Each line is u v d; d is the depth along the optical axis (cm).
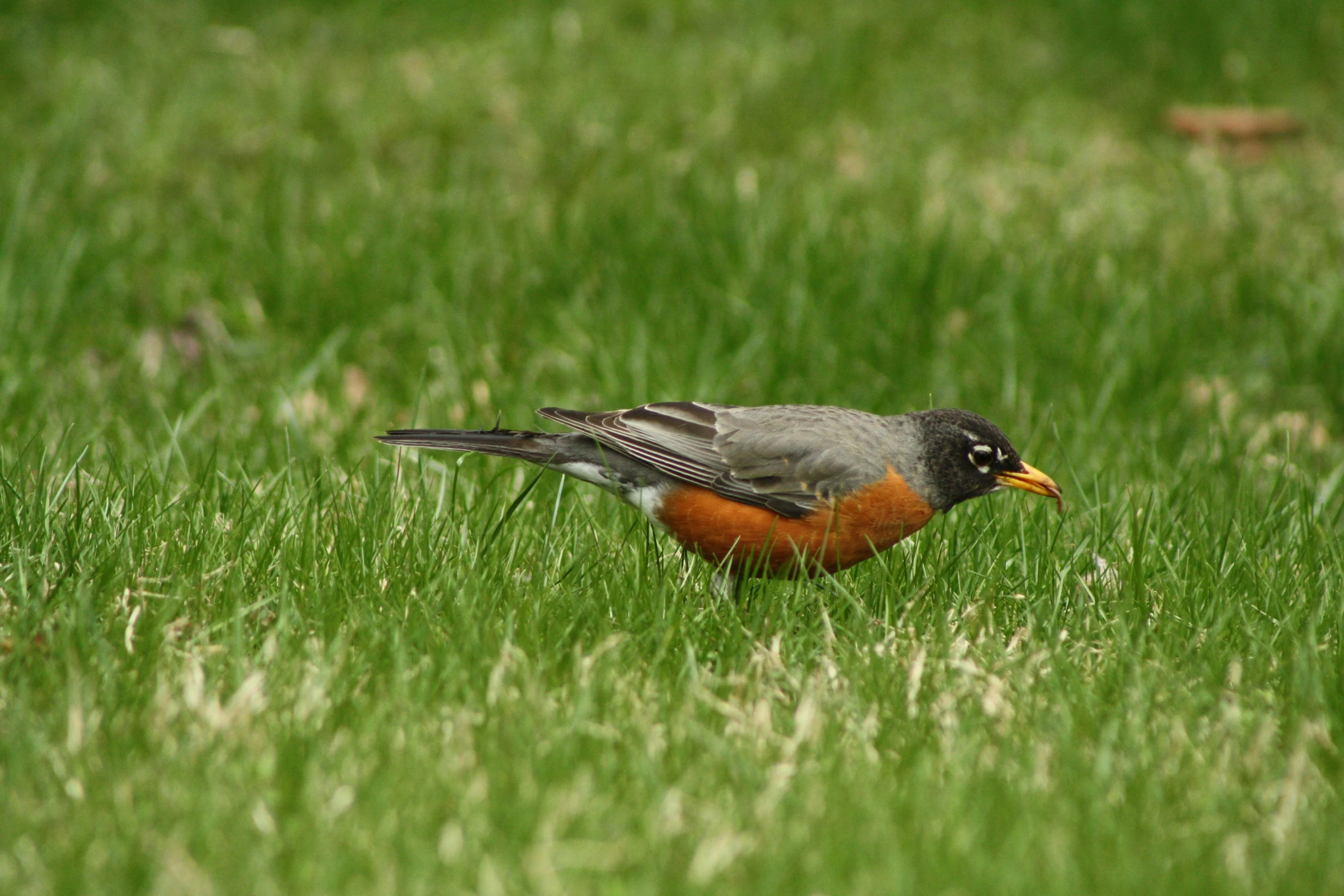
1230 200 1616
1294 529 937
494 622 755
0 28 1955
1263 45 2078
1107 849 571
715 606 817
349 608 769
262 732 639
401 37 2073
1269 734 667
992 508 962
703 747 646
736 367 1241
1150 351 1249
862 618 780
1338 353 1250
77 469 857
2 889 524
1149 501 909
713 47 2058
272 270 1348
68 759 600
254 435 1079
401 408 1191
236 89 1842
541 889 534
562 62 1975
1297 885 548
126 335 1265
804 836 571
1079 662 745
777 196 1527
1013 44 2131
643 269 1370
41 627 720
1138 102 1977
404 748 627
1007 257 1428
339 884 530
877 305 1311
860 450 846
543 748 639
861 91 1928
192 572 803
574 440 908
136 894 523
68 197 1505
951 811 587
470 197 1525
